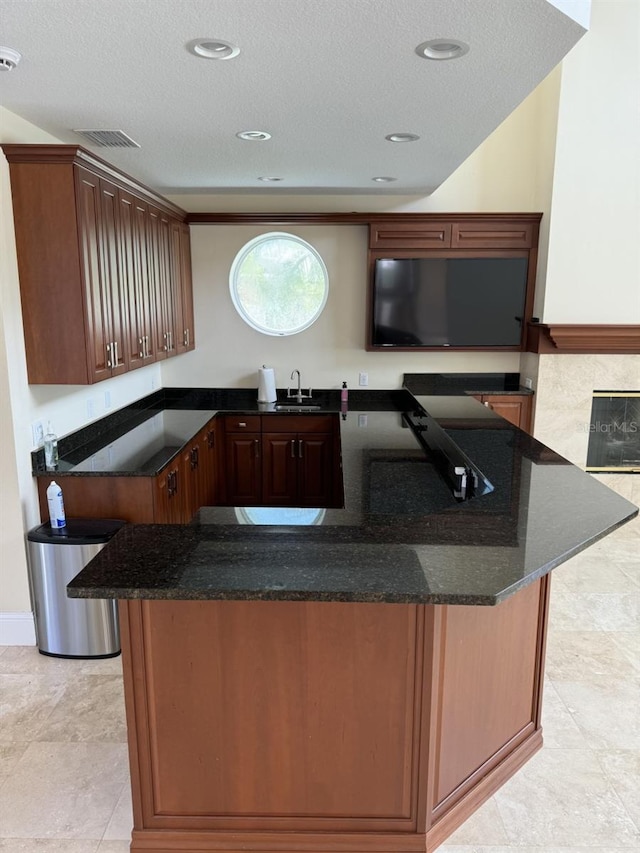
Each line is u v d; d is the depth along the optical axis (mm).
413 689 1809
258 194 4988
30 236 2828
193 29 1926
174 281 4598
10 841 2010
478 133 3111
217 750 1858
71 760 2375
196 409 4977
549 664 3035
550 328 4734
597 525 1996
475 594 1531
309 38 1999
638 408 5023
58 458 3348
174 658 1794
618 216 4719
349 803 1903
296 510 2170
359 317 5262
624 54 4496
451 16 1857
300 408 5047
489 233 4926
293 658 1796
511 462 2727
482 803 2164
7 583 3088
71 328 2914
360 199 5070
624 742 2494
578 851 1977
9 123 2766
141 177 4230
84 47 2051
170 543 1862
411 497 2602
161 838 1915
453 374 5367
